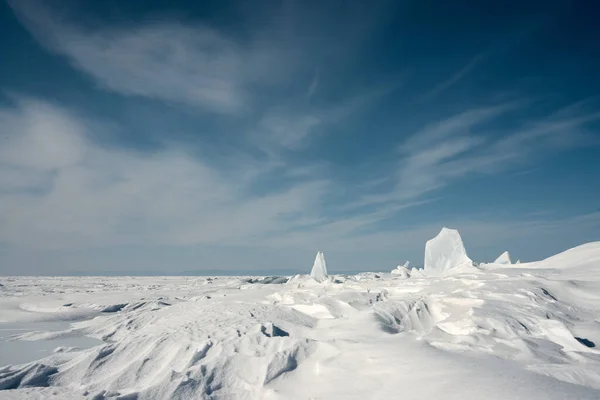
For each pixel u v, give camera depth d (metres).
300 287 18.72
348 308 12.27
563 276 12.23
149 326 12.89
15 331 14.66
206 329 9.91
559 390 4.12
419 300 10.95
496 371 4.90
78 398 5.47
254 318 11.23
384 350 6.27
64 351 10.67
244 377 6.30
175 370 6.54
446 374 4.96
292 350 6.94
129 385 6.90
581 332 7.31
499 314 8.09
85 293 26.44
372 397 4.82
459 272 16.88
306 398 5.27
